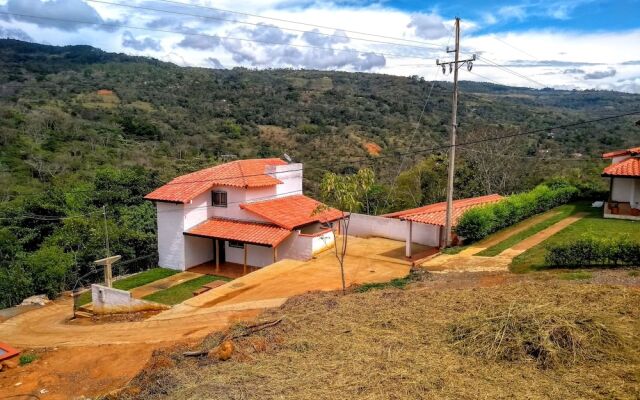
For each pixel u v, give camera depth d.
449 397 7.32
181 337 15.29
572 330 8.81
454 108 22.36
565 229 23.53
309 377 8.25
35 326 20.70
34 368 14.71
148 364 10.71
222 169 29.59
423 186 41.44
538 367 8.12
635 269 14.76
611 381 7.51
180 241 27.03
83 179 39.31
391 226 29.00
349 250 26.48
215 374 8.69
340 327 10.70
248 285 20.48
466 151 41.59
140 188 34.78
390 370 8.30
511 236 23.58
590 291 11.61
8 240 28.80
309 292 16.73
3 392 13.15
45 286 26.34
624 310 10.16
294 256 26.00
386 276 21.23
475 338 9.14
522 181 39.84
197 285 24.34
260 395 7.70
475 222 22.92
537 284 13.07
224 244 28.53
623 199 26.34
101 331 17.98
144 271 27.77
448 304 11.68
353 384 7.88
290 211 28.06
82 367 14.36
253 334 10.67
